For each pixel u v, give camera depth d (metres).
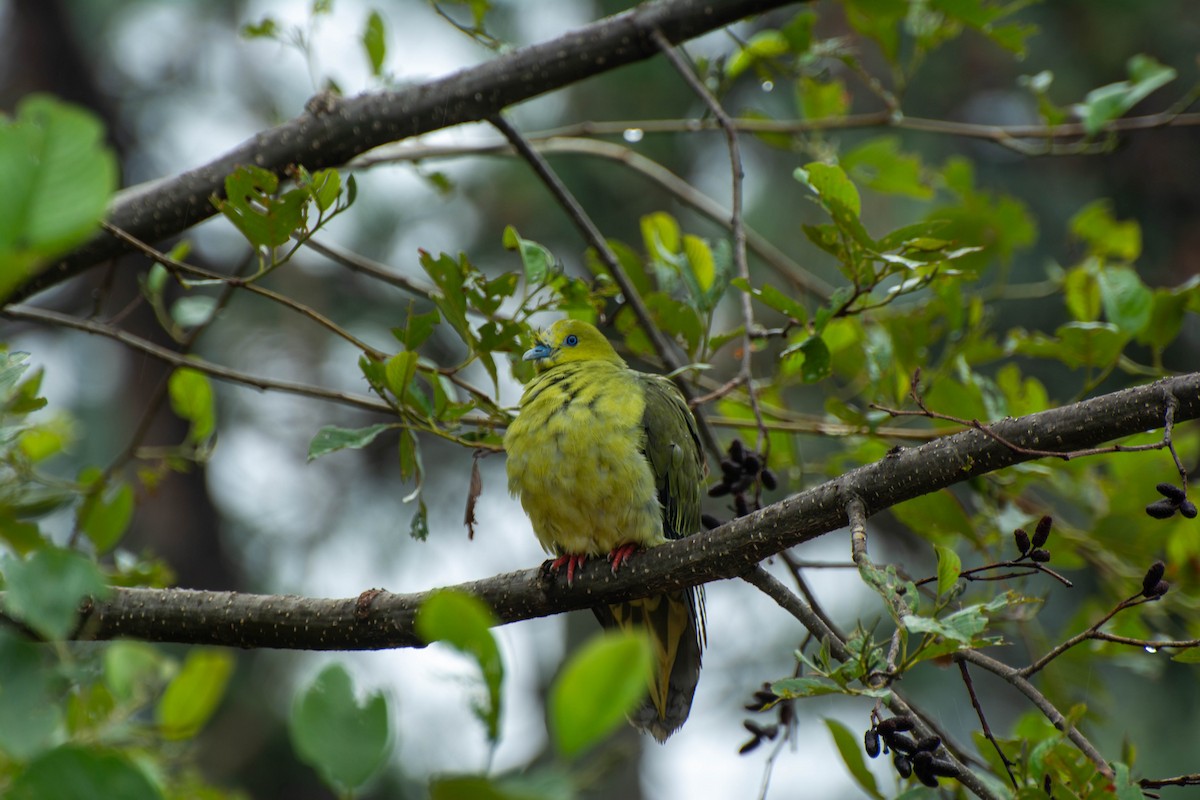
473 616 3.37
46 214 3.24
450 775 3.22
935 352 13.09
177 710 7.86
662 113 18.91
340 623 7.17
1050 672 10.04
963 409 9.62
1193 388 5.96
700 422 8.98
